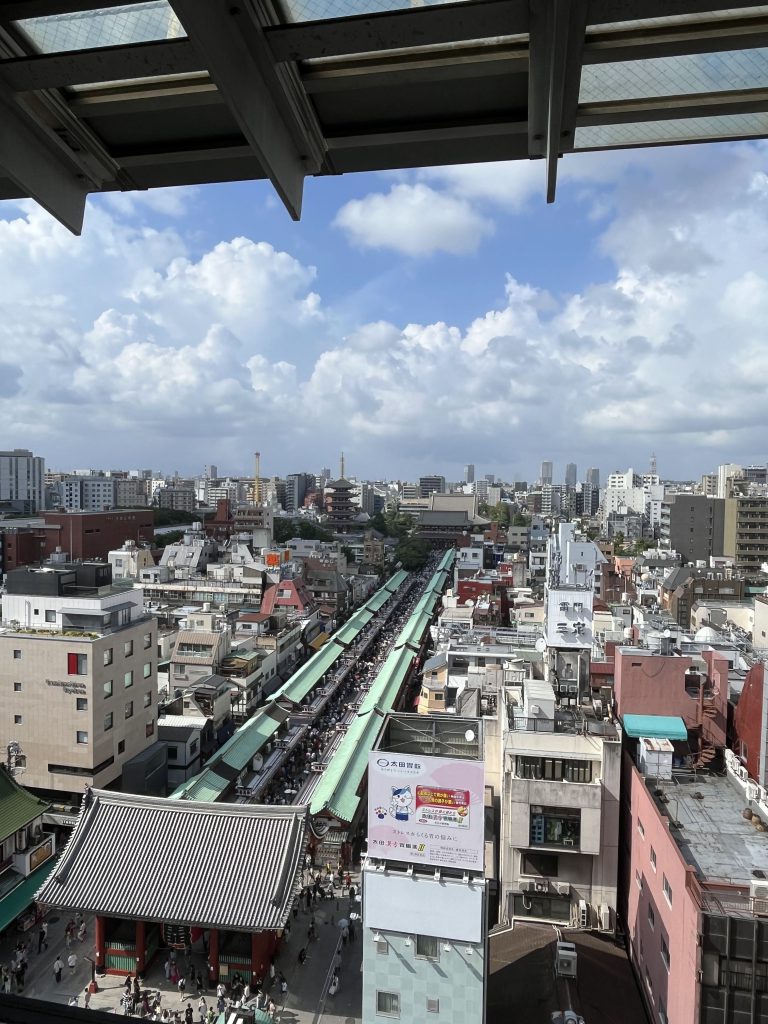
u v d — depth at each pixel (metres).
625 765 31.95
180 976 33.03
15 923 35.88
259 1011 27.84
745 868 24.09
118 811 35.44
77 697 43.66
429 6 5.14
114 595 48.09
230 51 5.29
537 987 25.70
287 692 67.00
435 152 7.09
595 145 6.97
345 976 33.34
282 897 31.33
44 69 5.61
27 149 6.43
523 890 30.38
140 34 5.50
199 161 7.10
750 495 147.38
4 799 37.28
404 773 23.30
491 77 5.97
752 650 54.12
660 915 25.22
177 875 32.72
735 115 6.47
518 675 47.09
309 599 97.62
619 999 26.00
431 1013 23.06
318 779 53.06
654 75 6.04
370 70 5.96
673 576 98.38
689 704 33.84
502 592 93.25
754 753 31.14
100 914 31.84
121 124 6.60
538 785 29.83
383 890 23.23
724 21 5.45
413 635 88.50
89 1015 4.81
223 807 34.91
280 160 6.36
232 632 75.62
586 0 4.85
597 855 30.00
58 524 118.75
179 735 51.75
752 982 20.31
